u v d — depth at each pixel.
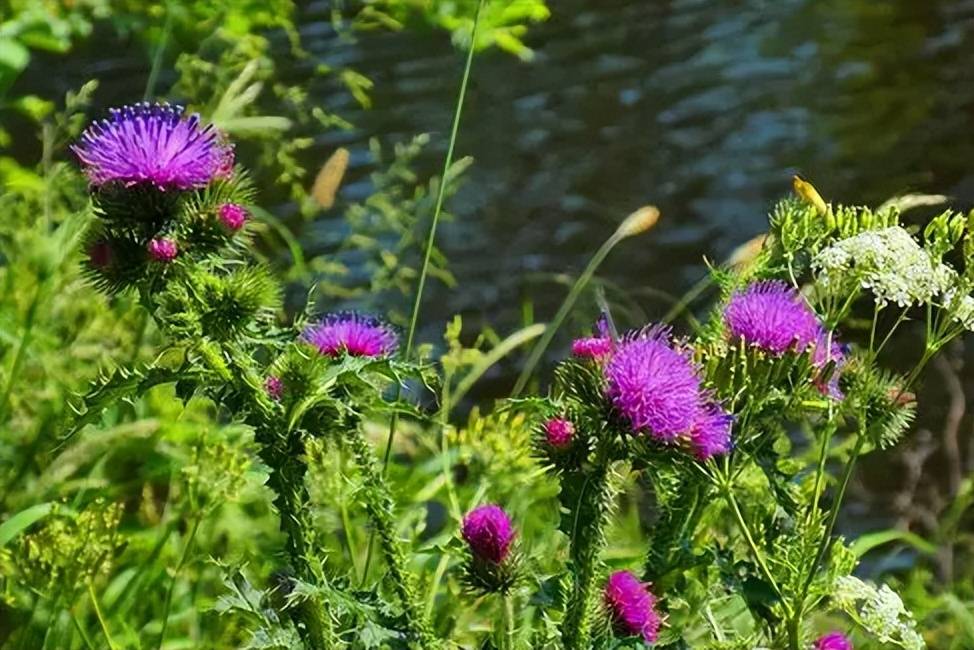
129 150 2.84
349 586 2.82
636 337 2.89
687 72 18.09
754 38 19.33
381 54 16.81
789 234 3.21
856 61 18.22
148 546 4.73
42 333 5.01
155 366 2.70
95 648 4.11
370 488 2.85
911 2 20.17
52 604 4.14
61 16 6.39
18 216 5.66
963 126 15.73
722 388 2.86
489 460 4.73
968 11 19.75
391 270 7.60
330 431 2.76
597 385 2.72
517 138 15.52
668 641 3.05
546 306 11.61
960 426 8.79
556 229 13.27
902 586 5.89
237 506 4.67
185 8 6.80
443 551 2.97
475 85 16.66
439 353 10.41
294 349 2.71
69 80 12.51
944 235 3.07
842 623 4.22
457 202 13.74
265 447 2.71
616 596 2.77
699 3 20.98
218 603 2.68
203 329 2.67
